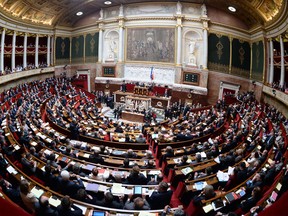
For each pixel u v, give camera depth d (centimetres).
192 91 2841
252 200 640
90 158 993
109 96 3064
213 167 968
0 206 274
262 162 970
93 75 3431
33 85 2834
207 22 2766
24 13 2831
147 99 2675
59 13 3228
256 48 2664
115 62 3209
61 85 3109
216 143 1215
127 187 750
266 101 2428
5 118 1475
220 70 2839
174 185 914
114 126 1802
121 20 3058
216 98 2873
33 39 3438
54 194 655
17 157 990
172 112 2505
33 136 1221
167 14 2891
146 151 1162
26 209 588
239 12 2575
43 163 872
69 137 1427
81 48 3538
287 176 682
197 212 673
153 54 3023
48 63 3503
